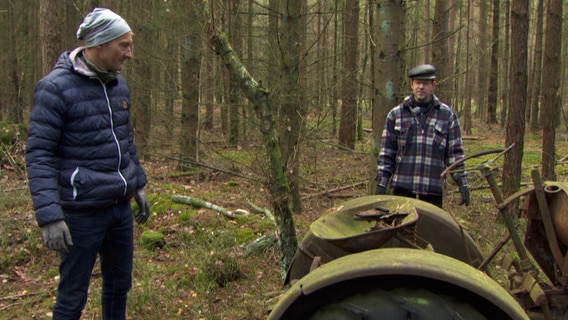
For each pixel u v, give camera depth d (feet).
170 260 17.22
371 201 9.51
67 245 9.23
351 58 36.11
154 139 42.63
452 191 26.27
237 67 12.48
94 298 13.87
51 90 9.35
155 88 37.58
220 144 36.14
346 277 6.52
